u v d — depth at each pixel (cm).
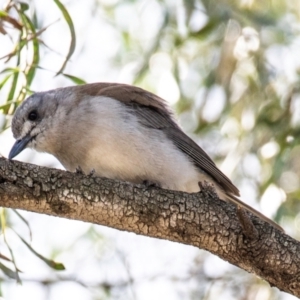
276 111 1334
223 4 1317
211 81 1376
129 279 1272
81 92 1090
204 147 1421
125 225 826
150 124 1093
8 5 1017
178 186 1086
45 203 795
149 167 1051
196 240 832
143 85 1434
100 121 1038
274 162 1273
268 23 1312
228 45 1367
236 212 832
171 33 1391
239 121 1389
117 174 1047
